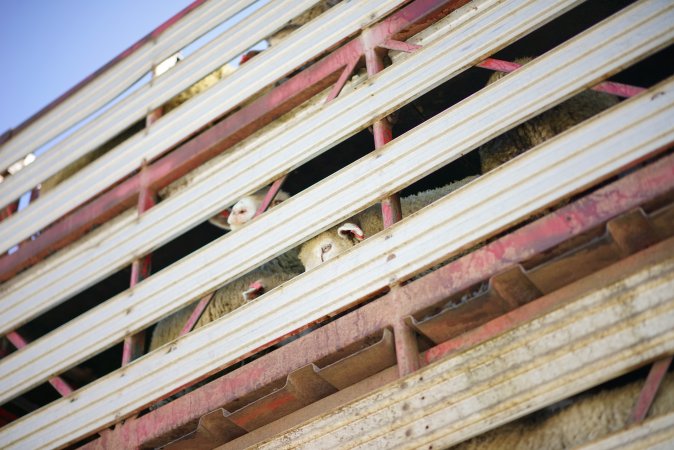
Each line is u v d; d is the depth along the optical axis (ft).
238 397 26.68
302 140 30.86
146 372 29.94
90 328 32.86
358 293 26.21
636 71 31.14
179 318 33.04
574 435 20.97
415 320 24.32
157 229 33.53
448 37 28.96
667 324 20.58
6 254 38.75
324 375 25.08
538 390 21.49
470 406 22.26
